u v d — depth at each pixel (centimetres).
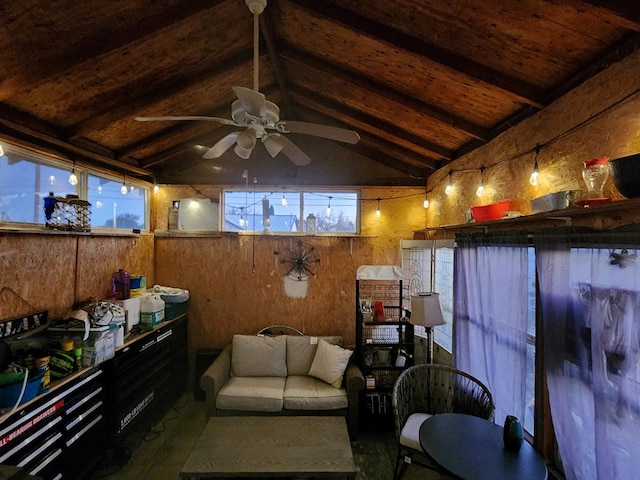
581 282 177
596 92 175
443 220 386
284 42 272
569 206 177
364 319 379
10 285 247
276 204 456
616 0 138
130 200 407
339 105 349
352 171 447
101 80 234
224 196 454
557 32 166
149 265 435
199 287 449
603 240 161
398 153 405
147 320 346
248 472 223
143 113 288
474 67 210
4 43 178
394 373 382
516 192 248
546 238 200
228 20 228
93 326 268
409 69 238
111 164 353
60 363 242
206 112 334
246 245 448
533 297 230
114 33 197
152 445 320
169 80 264
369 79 272
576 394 180
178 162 443
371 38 212
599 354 164
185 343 437
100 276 343
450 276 360
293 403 332
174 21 201
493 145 280
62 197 277
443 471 193
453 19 182
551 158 210
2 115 227
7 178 249
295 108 405
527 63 194
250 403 331
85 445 260
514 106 239
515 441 207
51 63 200
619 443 155
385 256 450
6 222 247
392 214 452
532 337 232
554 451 219
